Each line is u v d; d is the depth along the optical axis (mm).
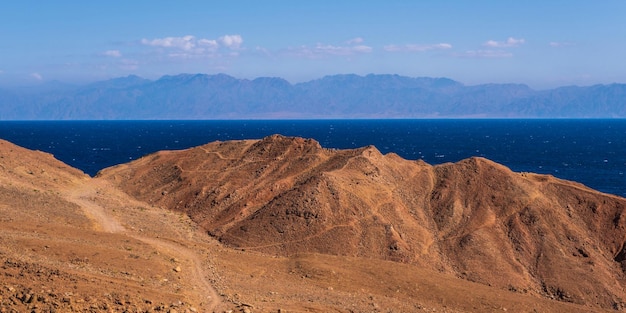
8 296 29266
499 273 72375
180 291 42469
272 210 81625
